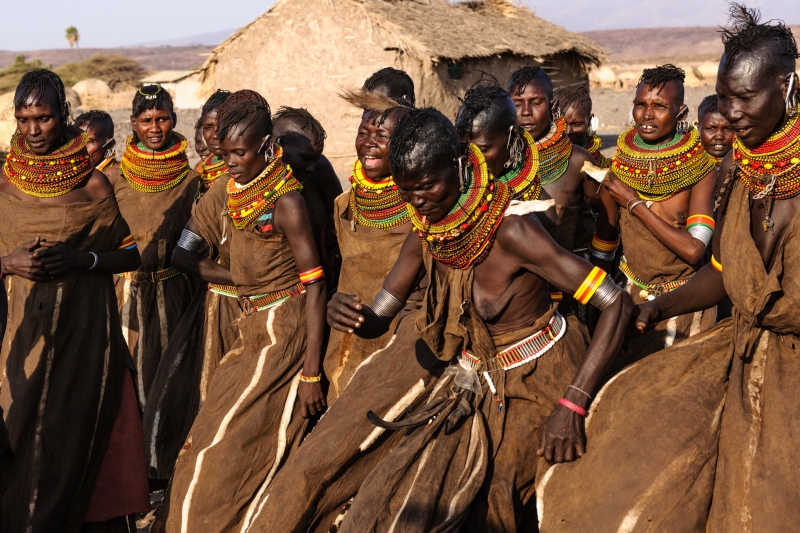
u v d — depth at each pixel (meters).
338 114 18.58
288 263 4.03
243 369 3.98
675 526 2.66
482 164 2.87
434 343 3.12
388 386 3.49
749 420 2.72
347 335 3.96
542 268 2.92
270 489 3.35
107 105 55.06
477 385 3.11
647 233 4.27
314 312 3.92
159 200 5.25
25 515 3.83
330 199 4.46
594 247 4.59
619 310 2.91
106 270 4.02
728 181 2.91
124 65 68.69
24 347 3.91
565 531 2.75
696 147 4.20
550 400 3.09
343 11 18.23
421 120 2.78
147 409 4.91
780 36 2.67
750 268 2.81
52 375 3.91
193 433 3.92
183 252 4.53
